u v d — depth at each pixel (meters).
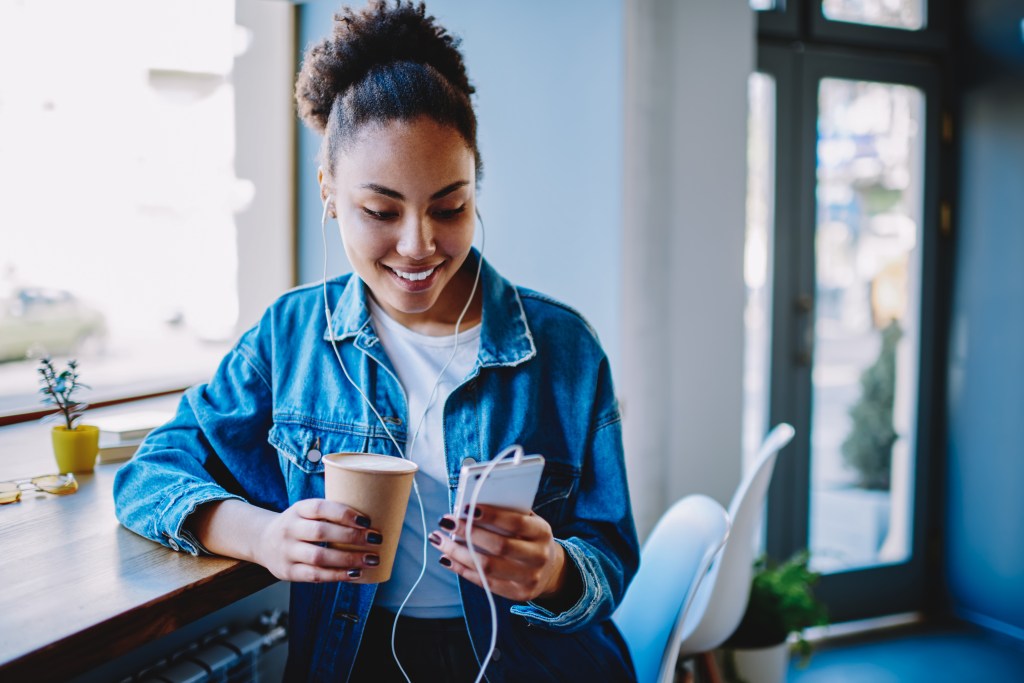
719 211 2.38
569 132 2.17
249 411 1.08
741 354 2.44
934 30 2.87
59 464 1.30
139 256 2.04
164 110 2.06
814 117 2.73
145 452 1.03
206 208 2.17
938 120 2.93
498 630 1.01
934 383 3.02
